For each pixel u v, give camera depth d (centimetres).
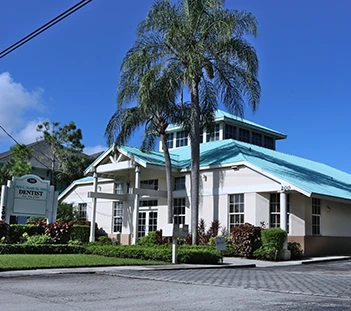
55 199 2306
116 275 1270
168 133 3581
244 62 2261
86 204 3331
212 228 2420
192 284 1097
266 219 2264
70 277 1209
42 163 4312
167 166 2422
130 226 2920
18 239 2233
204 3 2266
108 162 2848
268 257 2028
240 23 2275
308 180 2430
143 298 861
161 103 2242
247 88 2295
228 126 3294
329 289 1021
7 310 719
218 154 2653
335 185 2638
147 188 2884
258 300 846
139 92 2258
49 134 3947
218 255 1781
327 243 2414
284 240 2078
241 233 2131
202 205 2527
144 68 2303
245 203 2328
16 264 1373
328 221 2461
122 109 2422
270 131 3553
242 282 1151
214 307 765
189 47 2191
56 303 790
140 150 2698
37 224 2467
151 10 2331
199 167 2447
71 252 1989
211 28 2227
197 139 2356
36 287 998
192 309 745
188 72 2158
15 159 3591
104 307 756
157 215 2773
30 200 2200
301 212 2267
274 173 2248
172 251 1703
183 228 1700
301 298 876
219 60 2302
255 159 2497
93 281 1130
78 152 4062
